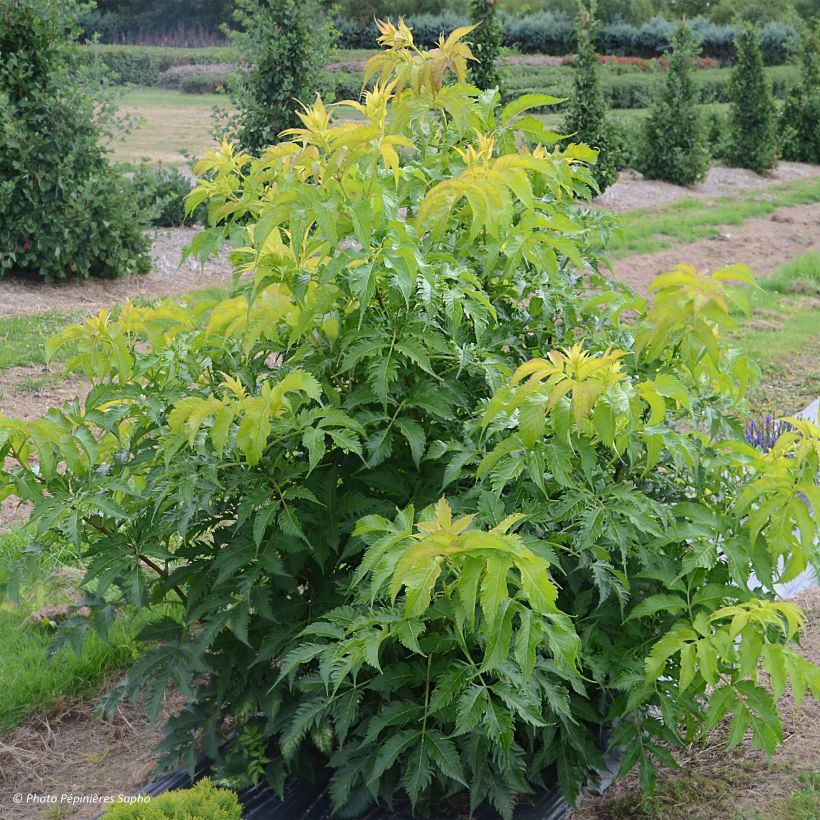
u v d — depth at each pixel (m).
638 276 11.48
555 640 2.19
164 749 3.31
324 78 12.96
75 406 3.07
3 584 3.15
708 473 3.15
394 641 2.75
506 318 3.25
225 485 2.84
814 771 3.27
